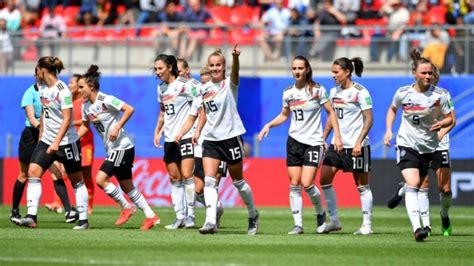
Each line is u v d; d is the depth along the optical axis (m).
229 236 47.12
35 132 56.34
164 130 54.12
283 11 103.94
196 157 55.09
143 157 88.50
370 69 94.12
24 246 41.12
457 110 91.25
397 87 92.69
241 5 106.81
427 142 45.75
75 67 98.88
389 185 82.75
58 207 69.00
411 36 93.62
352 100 49.81
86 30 98.69
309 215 69.62
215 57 46.62
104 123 51.69
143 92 96.50
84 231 49.91
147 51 97.69
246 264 35.16
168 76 53.25
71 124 51.16
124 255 37.78
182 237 46.25
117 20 107.12
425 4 101.19
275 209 78.12
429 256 38.94
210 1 107.88
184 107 53.38
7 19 111.00
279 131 94.12
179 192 53.97
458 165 82.50
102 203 84.62
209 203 47.62
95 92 51.44
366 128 49.25
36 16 111.62
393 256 38.72
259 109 95.06
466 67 92.06
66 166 51.44
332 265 35.47
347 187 82.69
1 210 71.75
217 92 46.78
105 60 98.50
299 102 48.97
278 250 40.41
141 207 52.38
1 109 99.75
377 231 53.59
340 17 100.12
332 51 94.75
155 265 34.53
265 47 96.31
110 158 51.88
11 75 100.06
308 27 96.25
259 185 84.31
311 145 49.12
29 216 52.34
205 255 38.03
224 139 47.00
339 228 51.16
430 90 45.41
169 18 104.56
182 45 96.69
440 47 92.44
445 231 51.78
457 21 98.25
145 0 108.19
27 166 56.19
